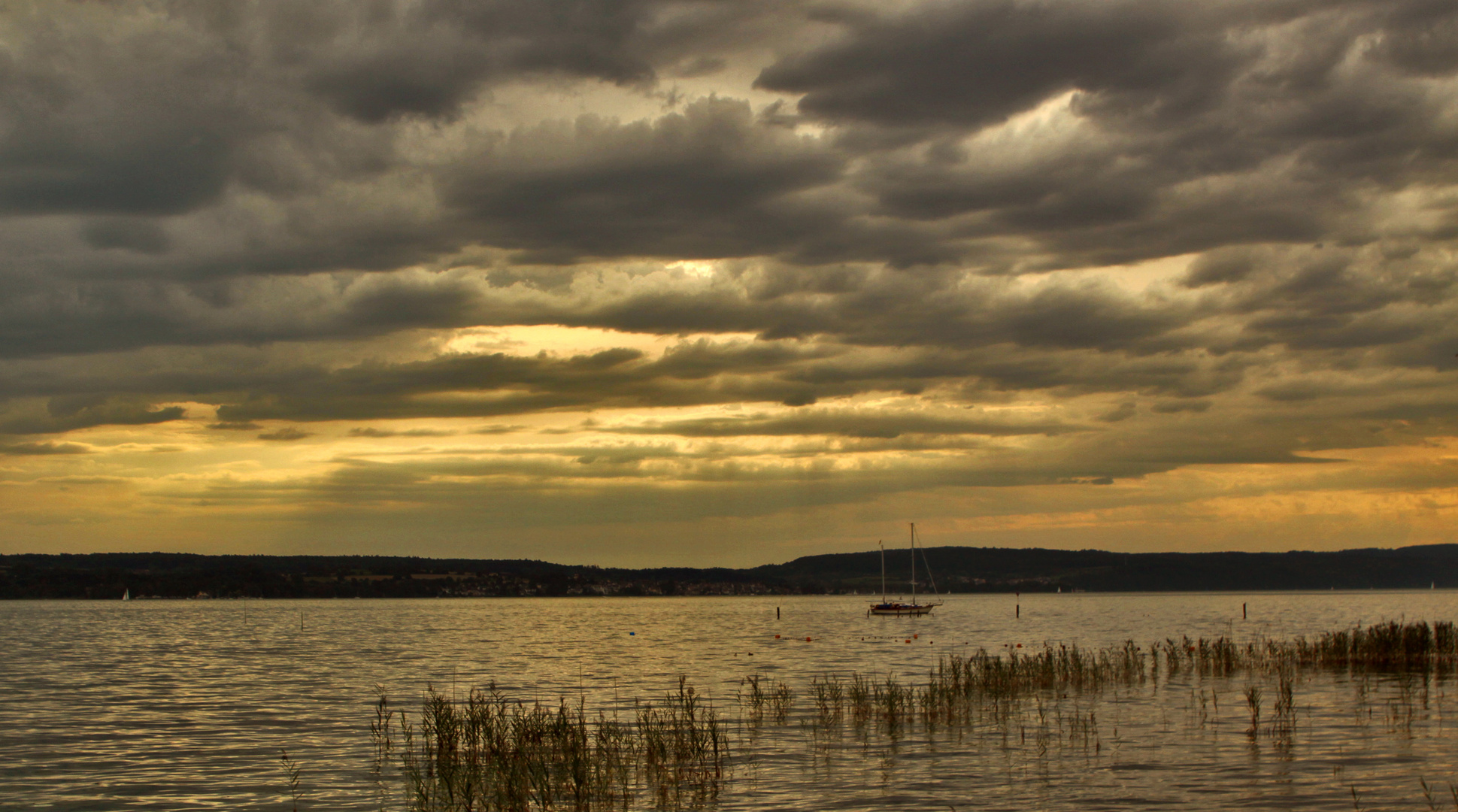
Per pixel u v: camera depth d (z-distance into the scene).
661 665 73.75
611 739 33.38
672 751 32.22
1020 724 37.38
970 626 147.25
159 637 126.75
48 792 28.84
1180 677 51.78
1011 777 28.47
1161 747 32.28
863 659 78.25
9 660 84.06
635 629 148.75
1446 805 24.77
